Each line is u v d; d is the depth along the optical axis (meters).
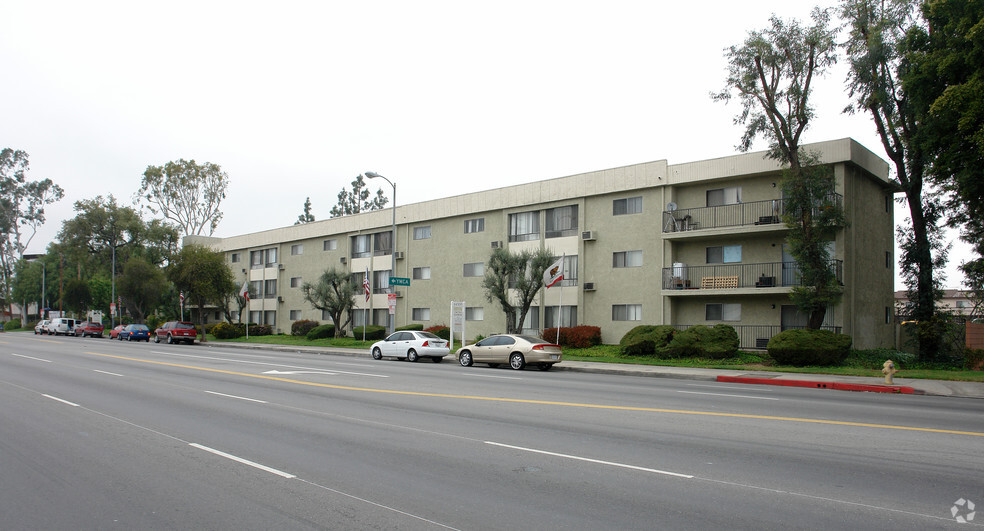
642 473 7.26
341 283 46.88
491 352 25.16
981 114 19.28
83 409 12.34
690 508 5.94
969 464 7.68
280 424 10.62
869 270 30.30
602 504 6.08
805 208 25.23
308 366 23.67
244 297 51.38
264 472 7.38
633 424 10.61
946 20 22.89
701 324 30.38
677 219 31.36
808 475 7.14
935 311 29.83
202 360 26.12
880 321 31.53
